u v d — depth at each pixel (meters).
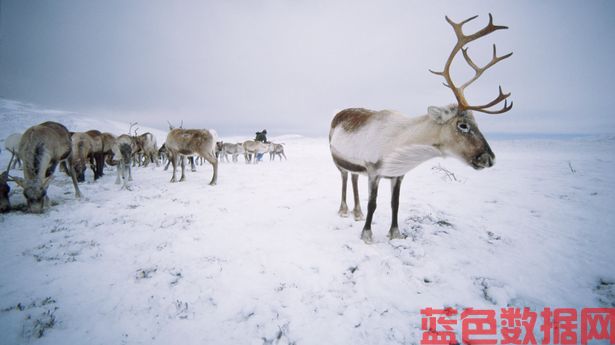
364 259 3.22
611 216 4.32
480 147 2.93
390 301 2.50
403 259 3.20
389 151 3.39
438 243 3.60
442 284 2.72
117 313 2.35
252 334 2.14
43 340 2.04
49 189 7.00
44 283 2.73
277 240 3.81
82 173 8.64
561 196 5.59
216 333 2.15
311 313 2.36
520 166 10.41
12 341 2.01
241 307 2.45
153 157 16.08
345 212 4.91
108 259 3.26
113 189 7.39
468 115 3.03
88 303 2.46
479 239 3.71
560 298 2.44
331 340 2.07
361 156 3.71
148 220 4.67
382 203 5.62
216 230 4.20
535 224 4.16
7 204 5.04
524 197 5.68
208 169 12.90
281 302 2.51
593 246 3.36
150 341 2.06
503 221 4.35
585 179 7.02
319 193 6.83
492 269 2.93
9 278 2.79
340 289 2.69
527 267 2.95
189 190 7.27
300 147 45.34
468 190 6.57
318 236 3.94
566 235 3.71
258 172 11.43
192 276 2.91
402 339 2.07
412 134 3.26
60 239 3.81
